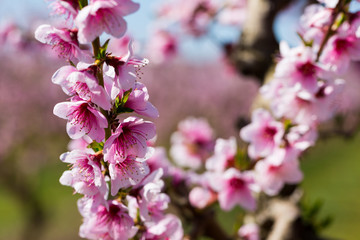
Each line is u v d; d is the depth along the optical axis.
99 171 0.55
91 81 0.54
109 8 0.54
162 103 3.88
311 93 0.67
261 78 0.87
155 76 3.96
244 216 0.80
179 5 1.13
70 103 0.55
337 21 0.65
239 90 4.03
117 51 0.96
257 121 0.72
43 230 2.92
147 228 0.60
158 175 0.59
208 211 0.73
